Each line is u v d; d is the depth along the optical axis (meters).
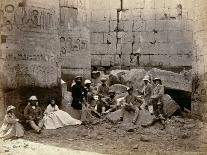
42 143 8.90
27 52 10.97
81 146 8.66
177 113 12.28
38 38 11.23
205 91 9.75
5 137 9.20
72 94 11.82
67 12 14.12
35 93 11.07
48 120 10.53
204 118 9.84
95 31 16.28
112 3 16.09
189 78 13.99
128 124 10.80
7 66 10.61
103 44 16.23
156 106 11.55
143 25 15.82
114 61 16.14
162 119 10.70
